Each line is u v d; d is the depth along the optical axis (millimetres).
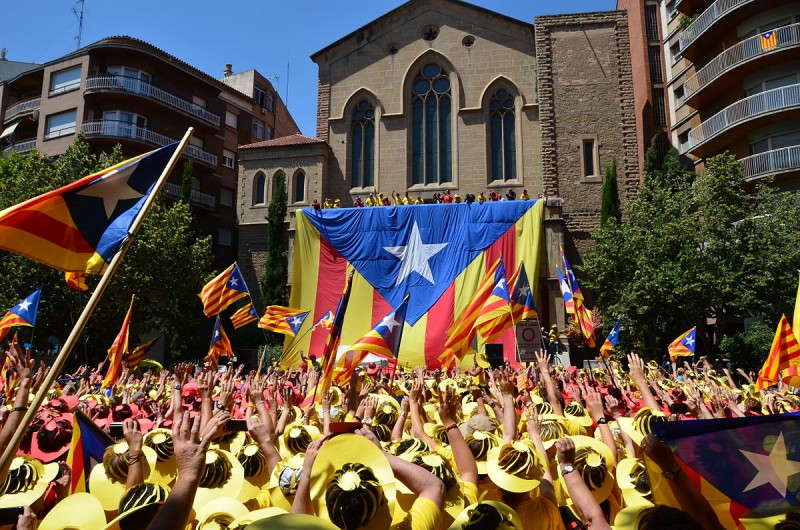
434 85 41594
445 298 33406
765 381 10758
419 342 32812
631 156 37594
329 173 41562
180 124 46688
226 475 3775
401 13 42312
